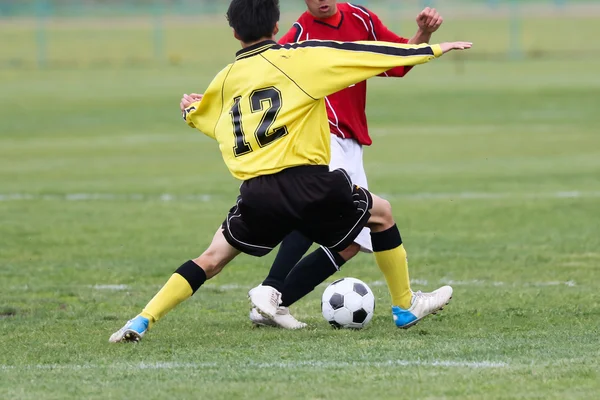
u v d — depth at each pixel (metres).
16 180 51.34
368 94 104.19
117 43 176.62
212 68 143.75
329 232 18.97
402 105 93.56
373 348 18.75
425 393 15.38
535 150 62.31
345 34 23.22
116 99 102.38
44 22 199.88
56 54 165.25
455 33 184.25
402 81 120.19
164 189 47.97
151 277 28.48
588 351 18.23
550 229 36.22
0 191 47.38
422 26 21.72
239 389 15.71
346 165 22.80
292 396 15.28
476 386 15.72
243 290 26.61
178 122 83.06
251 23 19.02
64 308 23.98
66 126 80.56
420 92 105.56
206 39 180.25
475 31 186.62
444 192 45.94
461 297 24.70
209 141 70.12
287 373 16.73
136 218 39.50
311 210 18.59
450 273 28.50
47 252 32.50
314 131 18.72
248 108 18.83
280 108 18.58
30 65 153.12
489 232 35.78
